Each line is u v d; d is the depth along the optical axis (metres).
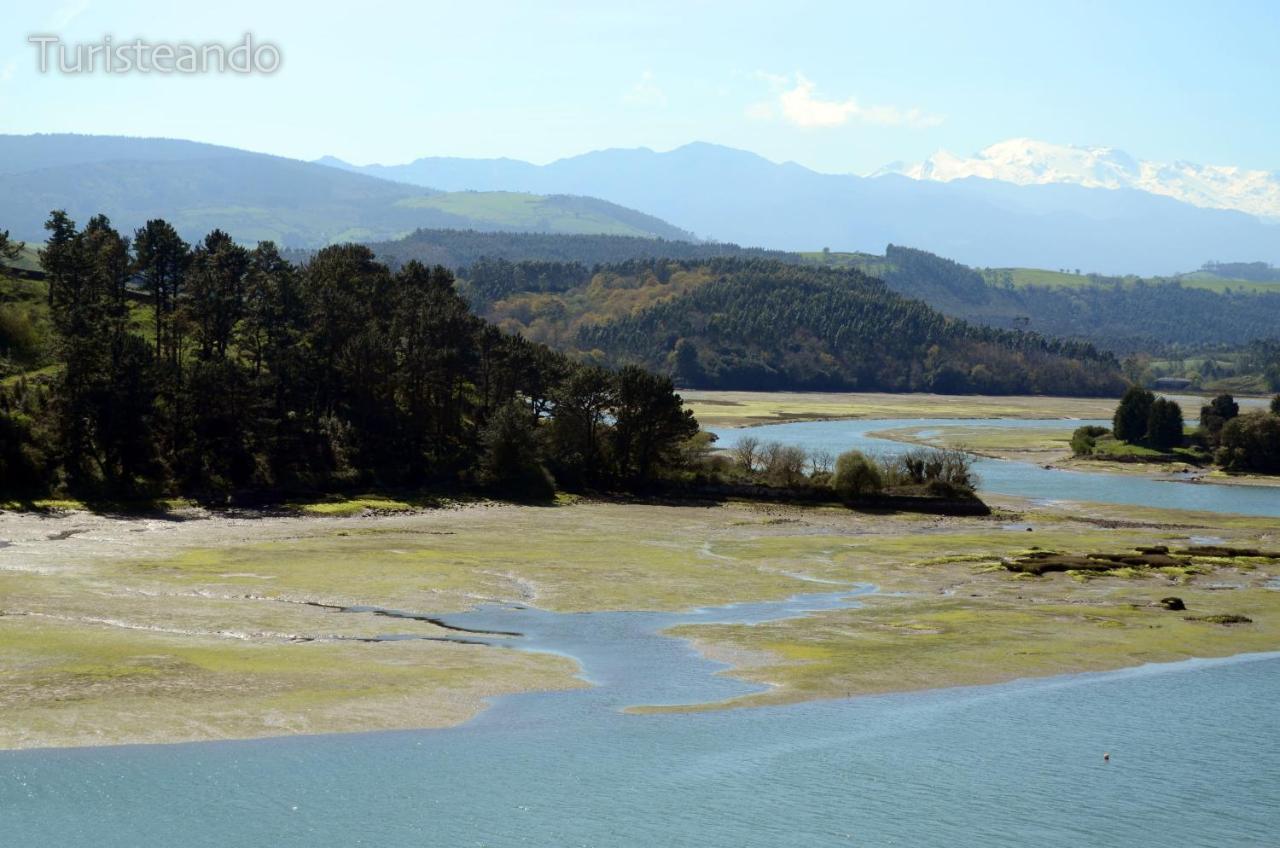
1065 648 69.94
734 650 67.19
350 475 141.00
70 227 182.38
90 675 55.03
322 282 168.00
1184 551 111.94
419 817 42.06
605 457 161.00
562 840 40.72
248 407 138.12
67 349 130.25
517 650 65.81
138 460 130.12
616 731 51.84
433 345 160.50
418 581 86.00
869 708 56.66
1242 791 46.94
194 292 151.88
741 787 45.91
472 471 149.75
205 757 46.69
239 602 75.81
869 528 133.75
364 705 53.38
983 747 51.41
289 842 39.78
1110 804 45.25
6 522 108.94
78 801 42.22
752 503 153.62
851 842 41.25
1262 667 67.25
